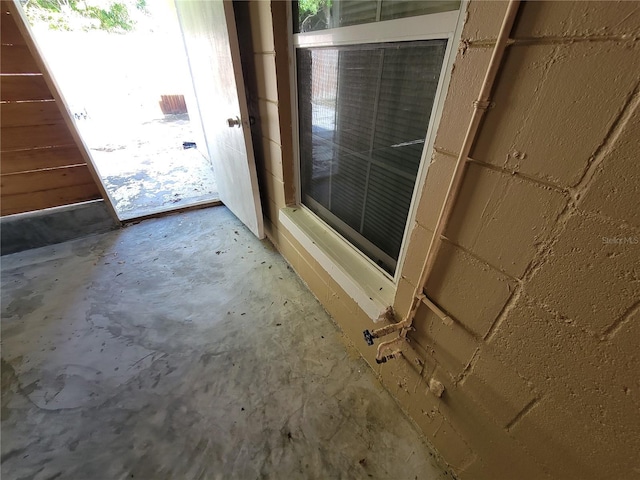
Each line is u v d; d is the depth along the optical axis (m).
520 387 0.71
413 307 0.94
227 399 1.24
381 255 1.24
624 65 0.39
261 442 1.10
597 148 0.44
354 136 1.17
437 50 0.75
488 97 0.56
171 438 1.11
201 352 1.44
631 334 0.48
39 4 5.45
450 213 0.72
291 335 1.53
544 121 0.50
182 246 2.23
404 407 1.20
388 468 1.04
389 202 1.11
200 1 1.57
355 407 1.22
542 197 0.54
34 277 1.90
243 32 1.54
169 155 4.04
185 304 1.72
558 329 0.59
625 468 0.56
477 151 0.62
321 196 1.56
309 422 1.16
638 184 0.41
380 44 0.90
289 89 1.42
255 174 1.83
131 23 6.11
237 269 2.00
